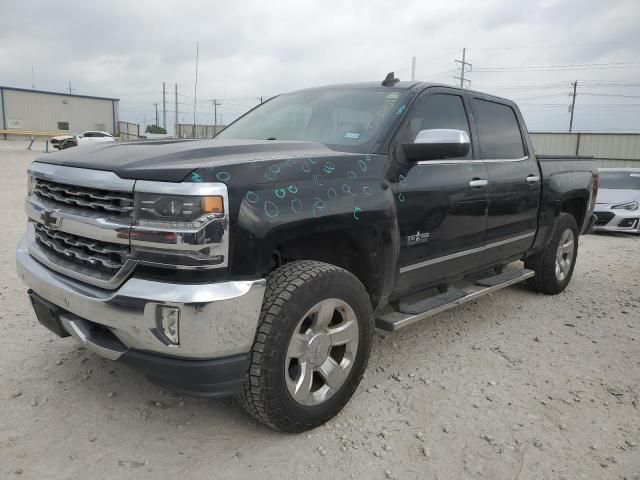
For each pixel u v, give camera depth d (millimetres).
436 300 3938
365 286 3338
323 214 2738
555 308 5285
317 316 2787
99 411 3021
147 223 2373
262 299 2516
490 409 3229
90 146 3158
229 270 2426
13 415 2941
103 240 2525
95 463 2576
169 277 2381
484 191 4102
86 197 2654
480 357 3994
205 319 2344
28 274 2988
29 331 4059
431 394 3383
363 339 3057
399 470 2623
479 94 4438
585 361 4000
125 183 2438
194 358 2420
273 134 3840
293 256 3146
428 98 3787
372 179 3125
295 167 2762
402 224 3338
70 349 3779
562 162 5488
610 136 27156
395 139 3387
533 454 2789
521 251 4918
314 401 2859
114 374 3447
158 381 2555
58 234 2846
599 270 7223
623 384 3633
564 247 5695
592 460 2760
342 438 2857
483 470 2648
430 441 2871
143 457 2639
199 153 2703
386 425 3010
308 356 2789
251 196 2494
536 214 4988
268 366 2576
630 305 5488
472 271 4285
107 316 2480
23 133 49312
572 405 3314
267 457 2676
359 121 3557
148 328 2373
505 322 4812
